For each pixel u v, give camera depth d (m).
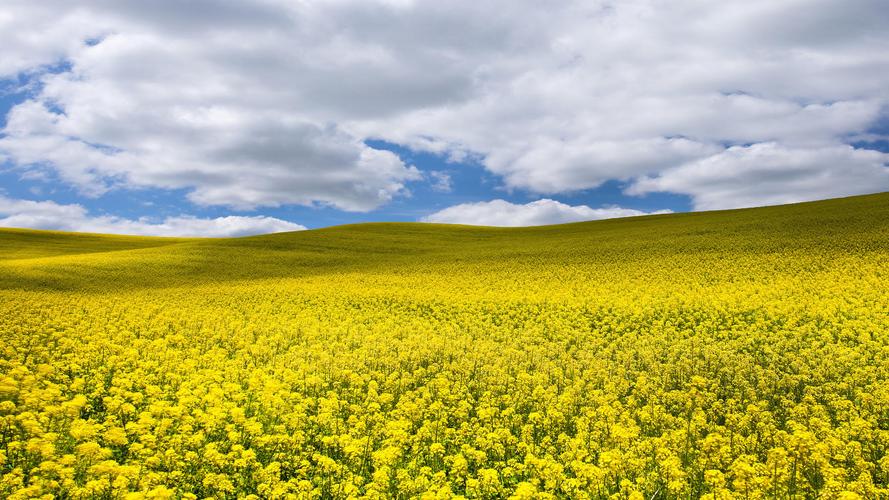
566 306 29.80
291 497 8.31
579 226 89.06
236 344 21.92
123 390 13.40
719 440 10.02
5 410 11.26
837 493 8.15
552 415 12.32
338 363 17.78
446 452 11.11
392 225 95.06
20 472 8.24
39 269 48.03
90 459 9.06
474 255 59.62
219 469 9.53
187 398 12.07
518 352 19.61
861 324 21.09
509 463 10.43
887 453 10.13
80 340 20.38
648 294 31.97
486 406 13.38
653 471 9.41
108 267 51.75
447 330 24.91
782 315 24.30
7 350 17.19
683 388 15.45
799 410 12.22
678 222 75.06
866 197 73.81
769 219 61.94
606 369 17.09
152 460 8.96
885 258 35.88
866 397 12.84
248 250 66.19
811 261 37.66
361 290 38.94
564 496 8.92
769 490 8.52
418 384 16.48
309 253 65.06
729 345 19.83
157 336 23.05
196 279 48.22
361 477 9.03
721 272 37.09
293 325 26.19
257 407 13.06
